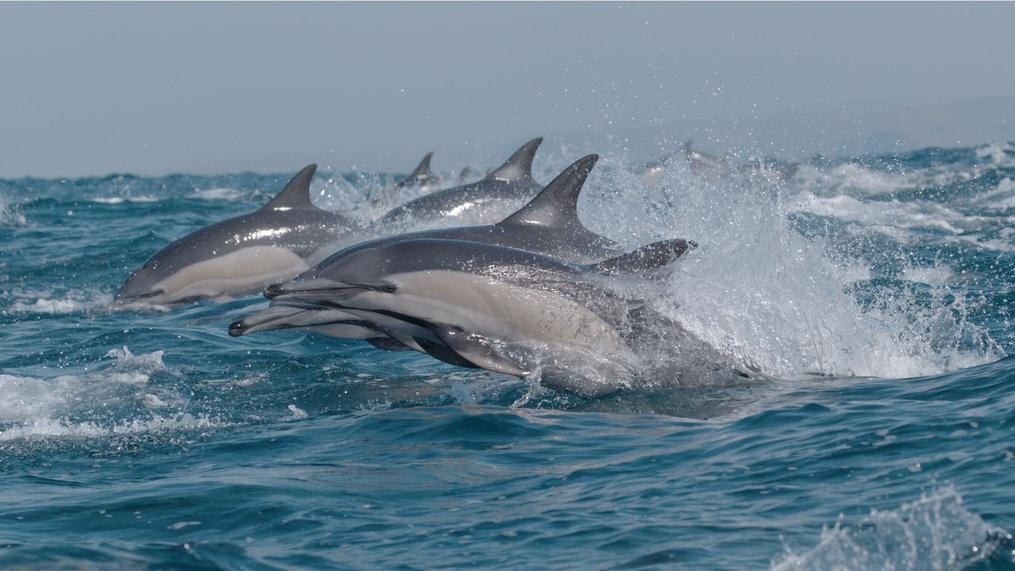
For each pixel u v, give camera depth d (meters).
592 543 9.84
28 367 19.75
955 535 9.10
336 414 15.88
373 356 19.84
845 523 9.67
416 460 13.04
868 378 16.25
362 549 10.07
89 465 13.38
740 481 11.23
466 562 9.63
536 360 16.25
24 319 24.64
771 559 9.11
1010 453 11.10
